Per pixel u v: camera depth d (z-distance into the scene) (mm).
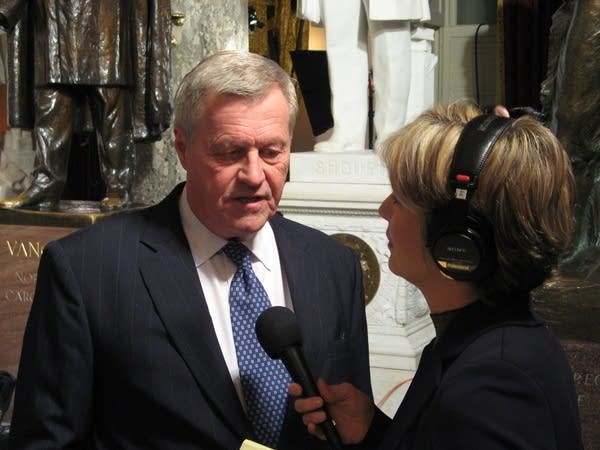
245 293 1889
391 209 1507
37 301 1854
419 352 4461
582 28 3859
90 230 1909
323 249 2041
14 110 4383
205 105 1775
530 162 1288
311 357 1881
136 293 1813
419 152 1354
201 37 4879
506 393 1245
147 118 4363
